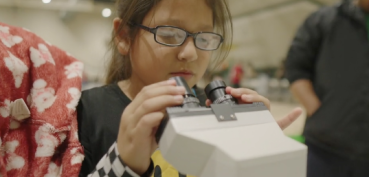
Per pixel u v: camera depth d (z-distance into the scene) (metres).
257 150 0.34
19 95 0.51
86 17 6.09
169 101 0.39
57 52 0.63
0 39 0.51
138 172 0.42
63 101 0.54
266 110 0.42
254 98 0.46
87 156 0.57
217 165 0.33
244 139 0.36
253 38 5.77
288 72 1.11
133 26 0.58
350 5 0.97
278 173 0.33
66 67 0.63
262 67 6.05
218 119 0.38
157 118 0.38
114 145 0.44
